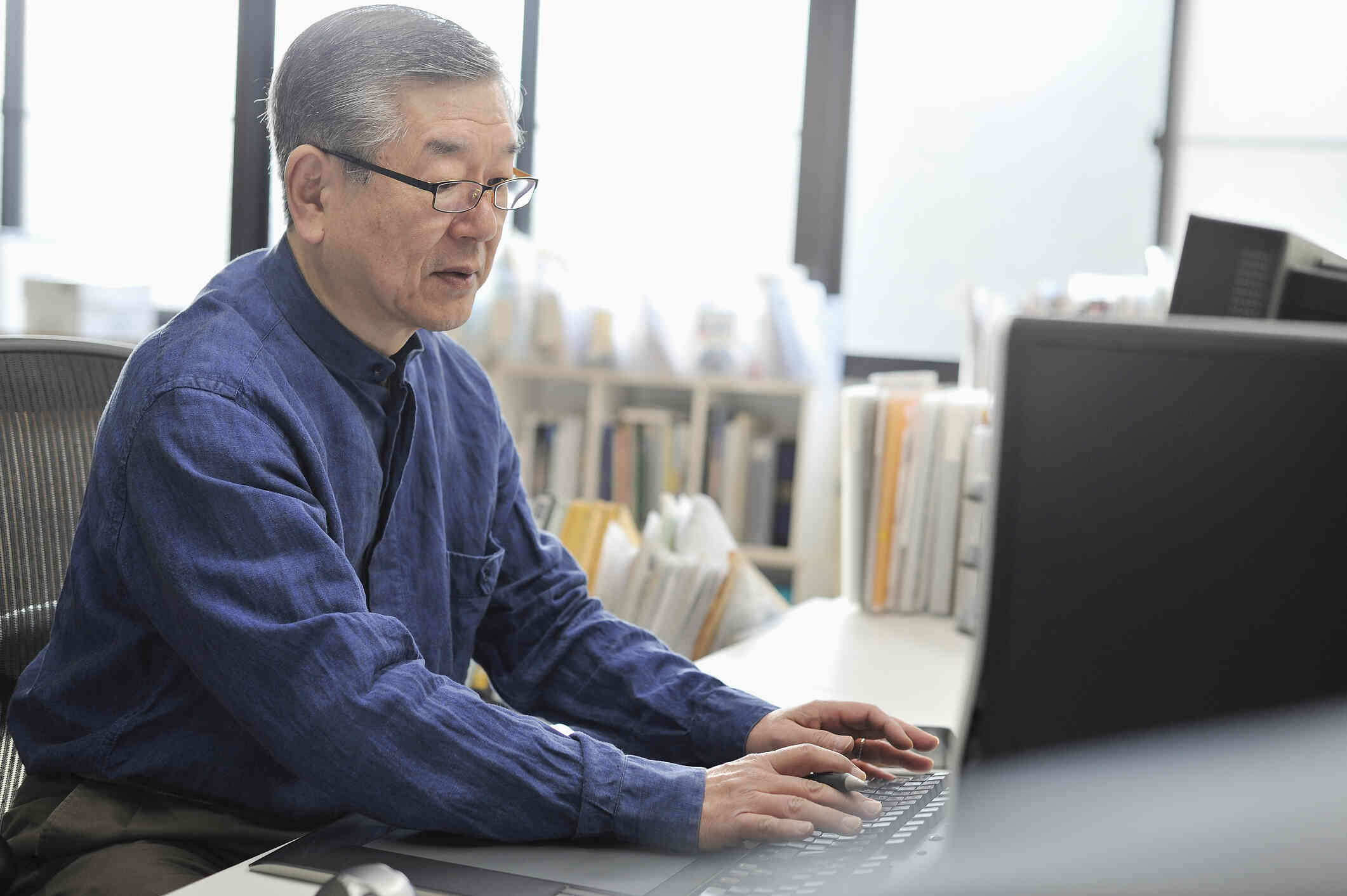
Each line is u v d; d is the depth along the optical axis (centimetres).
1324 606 56
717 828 90
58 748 111
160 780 108
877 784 105
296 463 107
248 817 110
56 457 134
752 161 401
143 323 411
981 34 388
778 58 397
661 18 400
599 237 408
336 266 114
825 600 223
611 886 83
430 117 110
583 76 404
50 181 446
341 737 91
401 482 121
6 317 439
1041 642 59
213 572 96
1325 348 57
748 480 380
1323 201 367
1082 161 383
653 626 206
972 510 197
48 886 105
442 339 136
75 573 111
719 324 376
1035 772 57
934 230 395
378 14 113
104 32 440
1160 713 58
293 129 113
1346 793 47
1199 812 49
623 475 383
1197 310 122
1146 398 59
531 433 391
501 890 82
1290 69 367
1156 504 58
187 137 439
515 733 94
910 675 165
